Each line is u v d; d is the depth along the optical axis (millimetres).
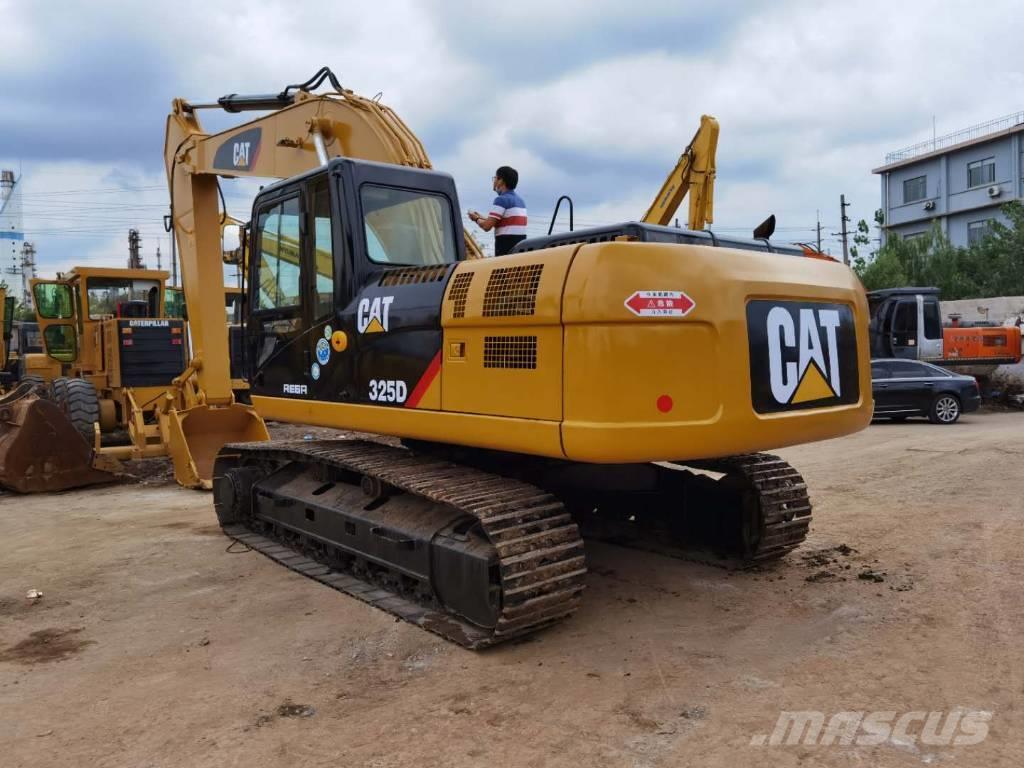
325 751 3205
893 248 35594
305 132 6582
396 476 4688
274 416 5809
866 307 4777
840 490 8258
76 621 4789
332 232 5055
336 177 5020
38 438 8844
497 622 4102
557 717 3439
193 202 8516
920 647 4109
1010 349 18703
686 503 5777
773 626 4449
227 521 6945
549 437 3803
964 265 33469
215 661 4137
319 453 5504
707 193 8555
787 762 3041
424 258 5340
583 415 3684
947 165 40406
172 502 8352
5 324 15789
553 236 4762
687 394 3744
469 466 5168
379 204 5164
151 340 11008
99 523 7398
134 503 8336
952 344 18625
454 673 3910
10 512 7973
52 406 8984
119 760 3164
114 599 5180
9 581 5613
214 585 5422
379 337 4777
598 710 3496
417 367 4535
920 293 18141
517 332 3984
